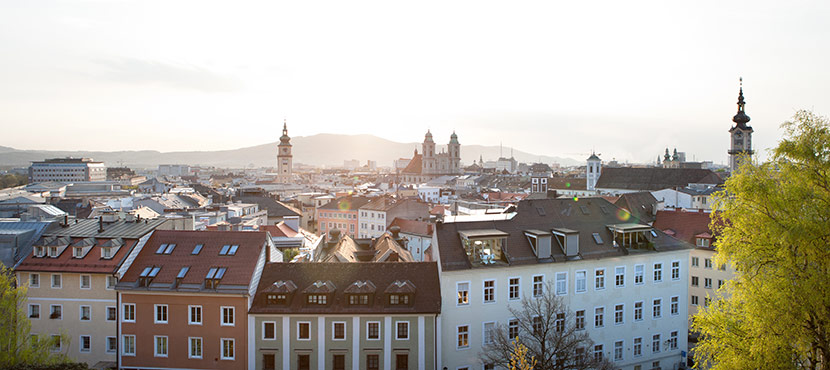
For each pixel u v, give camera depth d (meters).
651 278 68.50
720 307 45.09
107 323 63.62
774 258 39.41
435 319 59.25
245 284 60.31
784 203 38.62
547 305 58.00
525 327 58.41
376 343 59.41
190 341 61.31
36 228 70.62
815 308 37.22
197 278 61.91
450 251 61.38
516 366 53.34
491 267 61.03
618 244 67.56
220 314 60.66
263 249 65.38
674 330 70.19
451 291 60.00
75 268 63.94
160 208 149.50
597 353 65.69
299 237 110.81
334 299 60.25
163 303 61.78
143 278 62.31
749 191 40.19
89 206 144.12
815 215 36.78
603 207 72.75
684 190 169.75
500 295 61.84
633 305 67.50
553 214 69.19
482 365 61.12
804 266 38.41
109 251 64.88
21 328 55.38
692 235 91.56
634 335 67.69
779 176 41.28
